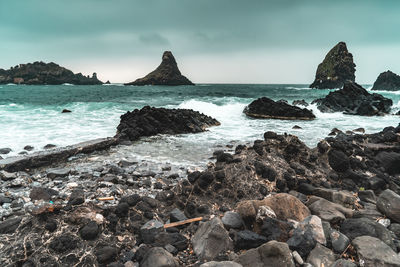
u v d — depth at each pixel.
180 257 3.84
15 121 15.52
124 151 10.51
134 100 34.94
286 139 7.50
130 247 4.05
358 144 8.97
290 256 3.31
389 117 23.69
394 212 4.58
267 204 4.60
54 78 129.62
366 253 3.45
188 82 153.00
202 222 4.55
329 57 110.00
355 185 6.65
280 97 47.66
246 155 6.68
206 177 5.66
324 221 4.31
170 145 11.75
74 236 3.88
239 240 3.94
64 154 8.91
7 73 126.75
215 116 23.45
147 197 5.32
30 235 3.82
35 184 6.54
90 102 29.83
